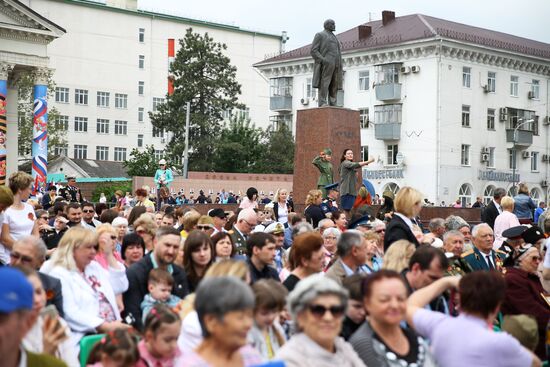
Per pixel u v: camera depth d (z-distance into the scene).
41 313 5.52
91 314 7.64
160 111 74.56
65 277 7.56
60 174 74.94
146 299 8.02
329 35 25.36
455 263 10.11
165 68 91.69
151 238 10.66
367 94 61.19
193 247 8.62
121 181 66.19
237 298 4.54
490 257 10.68
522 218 20.61
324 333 5.07
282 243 11.88
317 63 25.30
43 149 48.69
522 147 63.03
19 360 4.11
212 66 74.56
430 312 5.86
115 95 88.75
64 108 85.62
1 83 47.97
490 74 60.84
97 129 87.69
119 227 11.93
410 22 61.62
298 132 25.70
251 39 96.75
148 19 90.44
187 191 56.31
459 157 58.56
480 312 5.65
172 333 6.06
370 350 5.55
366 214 14.45
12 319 3.74
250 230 12.15
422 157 57.91
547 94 65.38
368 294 5.63
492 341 5.43
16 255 7.39
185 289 8.47
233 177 58.72
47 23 49.47
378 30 62.94
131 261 9.47
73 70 86.12
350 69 62.34
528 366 5.51
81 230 7.78
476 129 59.75
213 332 4.57
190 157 73.88
